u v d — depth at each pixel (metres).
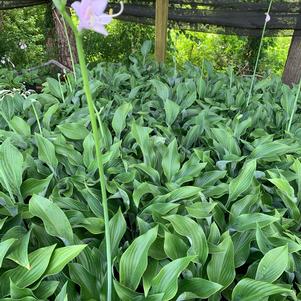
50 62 5.52
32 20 8.58
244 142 2.53
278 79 3.98
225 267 1.54
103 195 1.24
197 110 3.01
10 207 1.79
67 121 2.77
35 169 2.17
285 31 4.79
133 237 1.88
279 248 1.51
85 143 2.28
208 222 1.75
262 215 1.76
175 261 1.41
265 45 7.64
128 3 5.56
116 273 1.64
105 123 2.71
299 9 4.52
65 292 1.31
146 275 1.51
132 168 2.20
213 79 3.95
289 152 2.49
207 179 2.14
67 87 3.46
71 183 2.03
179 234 1.69
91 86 3.19
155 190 1.98
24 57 7.68
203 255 1.55
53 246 1.47
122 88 3.71
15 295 1.33
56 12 6.56
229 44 8.33
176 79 3.68
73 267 1.48
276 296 1.49
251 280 1.42
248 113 3.07
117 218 1.71
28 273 1.41
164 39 4.50
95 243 1.71
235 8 4.87
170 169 2.18
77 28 0.98
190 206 1.77
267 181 2.25
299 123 2.95
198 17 5.11
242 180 1.97
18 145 2.41
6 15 8.38
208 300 1.47
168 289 1.38
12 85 4.15
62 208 1.85
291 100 3.08
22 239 1.51
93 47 7.54
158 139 2.38
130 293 1.42
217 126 2.79
